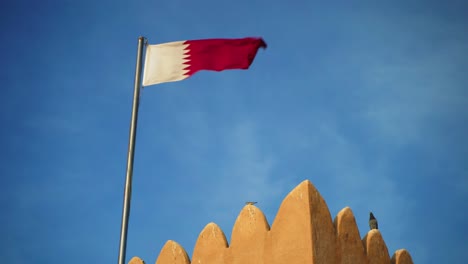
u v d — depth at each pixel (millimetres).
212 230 16625
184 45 16531
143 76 16344
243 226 16031
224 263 16094
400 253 16594
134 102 15836
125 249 14461
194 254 16812
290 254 14906
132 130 15523
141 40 16406
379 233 16219
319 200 15180
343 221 15430
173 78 16297
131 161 15211
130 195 14914
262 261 15391
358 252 15484
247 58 16391
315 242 14727
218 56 16422
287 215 15242
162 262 17500
